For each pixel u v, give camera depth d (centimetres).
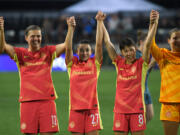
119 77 933
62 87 2553
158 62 926
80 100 930
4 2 4953
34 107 890
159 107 1792
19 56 913
